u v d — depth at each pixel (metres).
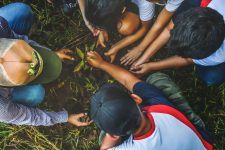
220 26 1.00
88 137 1.42
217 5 1.11
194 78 1.39
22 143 1.41
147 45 1.33
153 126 0.99
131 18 1.28
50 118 1.22
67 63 1.41
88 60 1.35
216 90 1.40
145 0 1.19
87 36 1.42
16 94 1.15
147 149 0.99
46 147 1.41
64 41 1.42
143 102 1.11
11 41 0.98
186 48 1.03
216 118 1.41
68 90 1.42
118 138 1.01
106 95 0.94
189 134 1.03
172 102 1.18
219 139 1.41
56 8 1.42
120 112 0.91
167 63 1.34
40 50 1.13
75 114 1.34
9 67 0.94
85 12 1.23
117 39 1.38
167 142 0.99
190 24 1.00
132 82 1.25
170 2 1.16
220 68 1.29
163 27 1.27
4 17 1.19
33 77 1.01
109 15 1.09
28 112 1.15
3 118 1.09
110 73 1.31
